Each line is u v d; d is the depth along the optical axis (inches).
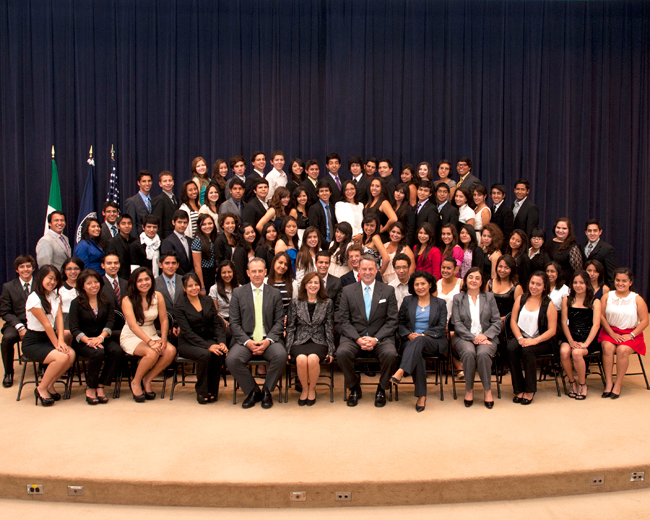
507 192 313.7
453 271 189.3
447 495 126.3
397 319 179.3
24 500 127.0
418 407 165.2
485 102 308.0
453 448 140.0
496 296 193.3
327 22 301.0
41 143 297.3
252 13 298.0
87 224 206.8
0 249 299.3
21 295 188.9
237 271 205.0
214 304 177.9
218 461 132.7
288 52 300.8
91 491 125.5
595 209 318.3
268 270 204.8
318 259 186.9
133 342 172.7
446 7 303.7
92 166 287.4
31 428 150.6
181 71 297.4
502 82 306.7
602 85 311.1
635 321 181.3
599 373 189.9
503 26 304.5
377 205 227.5
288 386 177.3
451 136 310.2
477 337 174.1
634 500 128.9
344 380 180.9
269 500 124.6
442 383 180.4
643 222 318.0
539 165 313.0
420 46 304.7
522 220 238.8
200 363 167.8
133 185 300.4
